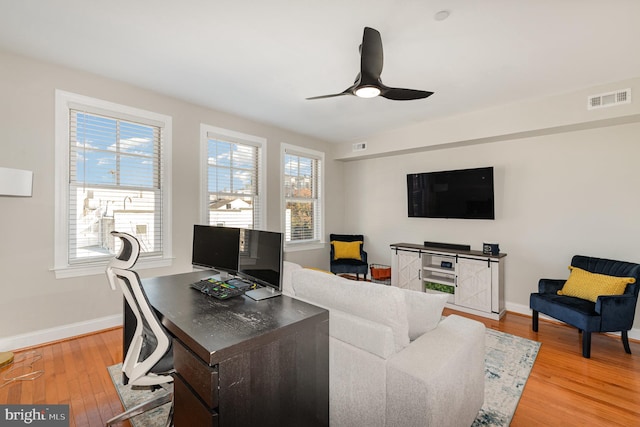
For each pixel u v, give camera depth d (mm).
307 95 3275
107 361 2414
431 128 4184
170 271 3373
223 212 3902
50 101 2637
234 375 1155
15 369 2283
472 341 1664
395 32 2113
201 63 2609
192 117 3547
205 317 1438
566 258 3463
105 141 2973
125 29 2121
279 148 4559
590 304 2775
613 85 2865
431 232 4648
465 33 2119
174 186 3400
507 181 3871
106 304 2973
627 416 1867
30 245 2576
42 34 2188
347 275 5633
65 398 1970
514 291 3834
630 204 3078
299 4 1841
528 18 1945
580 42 2213
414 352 1449
